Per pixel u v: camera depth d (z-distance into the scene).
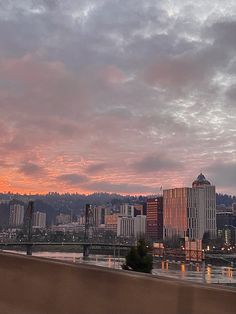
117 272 5.80
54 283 5.83
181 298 5.22
